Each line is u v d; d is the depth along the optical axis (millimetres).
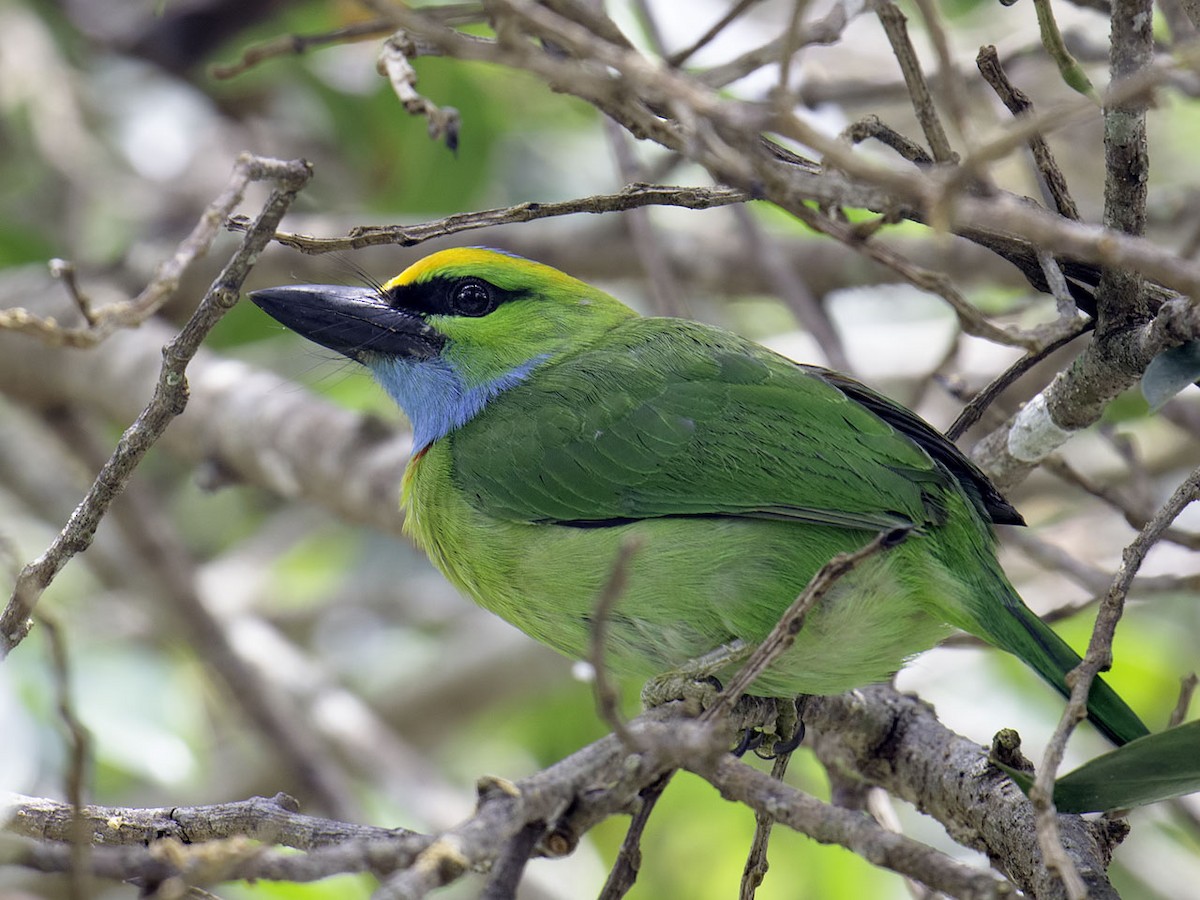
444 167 15031
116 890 11148
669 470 8977
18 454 16266
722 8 13172
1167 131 16297
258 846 5707
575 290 10359
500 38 6105
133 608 15148
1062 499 14945
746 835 13953
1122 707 7812
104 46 16109
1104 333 7969
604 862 14398
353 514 13078
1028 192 15195
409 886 5426
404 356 10227
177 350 6859
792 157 7961
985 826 8367
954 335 11984
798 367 9625
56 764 12242
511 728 16062
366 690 16219
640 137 6973
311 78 15438
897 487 8688
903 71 6945
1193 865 13242
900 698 9375
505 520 9234
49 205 16391
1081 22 14211
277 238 7059
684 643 8750
